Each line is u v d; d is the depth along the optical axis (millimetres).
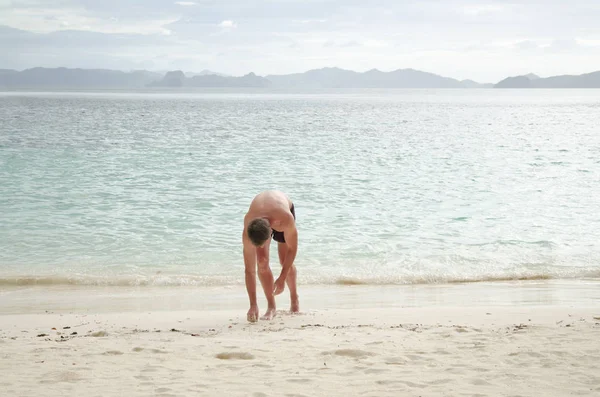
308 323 6605
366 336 5730
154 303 8352
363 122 57500
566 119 64812
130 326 6547
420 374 4363
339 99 177125
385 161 26562
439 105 117562
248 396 3869
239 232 13289
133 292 9133
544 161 26875
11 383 4195
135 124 50375
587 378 4195
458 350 5074
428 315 7074
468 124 55344
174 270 10445
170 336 5867
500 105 118062
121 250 11719
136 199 16938
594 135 42281
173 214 15062
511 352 4949
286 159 26891
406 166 24875
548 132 45281
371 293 9062
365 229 13602
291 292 7359
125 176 21188
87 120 55219
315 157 27812
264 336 5805
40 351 5184
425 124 55031
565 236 12984
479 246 12180
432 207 16188
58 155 26844
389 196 17844
